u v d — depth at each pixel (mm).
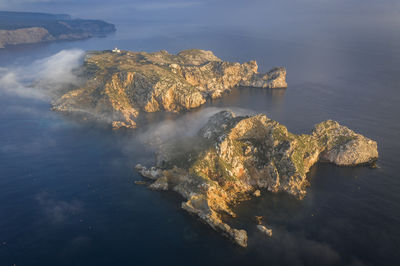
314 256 85562
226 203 108375
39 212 103812
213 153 120688
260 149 126875
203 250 87625
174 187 117375
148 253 86500
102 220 100312
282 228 96750
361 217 102625
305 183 120188
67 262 83188
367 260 84562
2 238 91625
